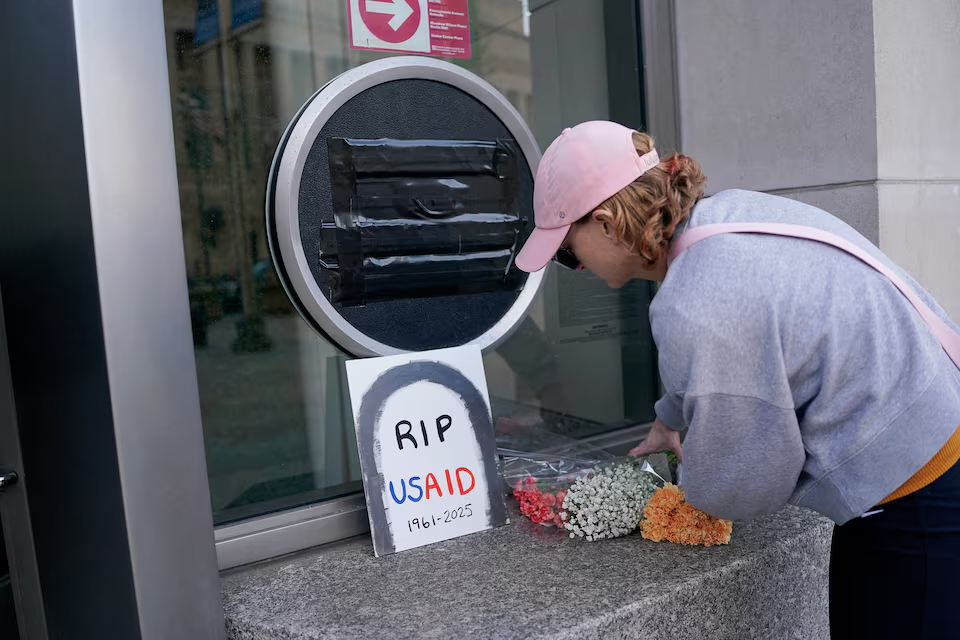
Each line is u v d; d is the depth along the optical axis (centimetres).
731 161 176
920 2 160
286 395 144
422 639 99
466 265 154
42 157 94
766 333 86
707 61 177
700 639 114
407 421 135
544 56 169
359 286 142
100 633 99
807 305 87
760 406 88
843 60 156
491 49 162
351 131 141
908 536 91
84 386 93
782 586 126
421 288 149
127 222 90
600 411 183
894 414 88
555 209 103
